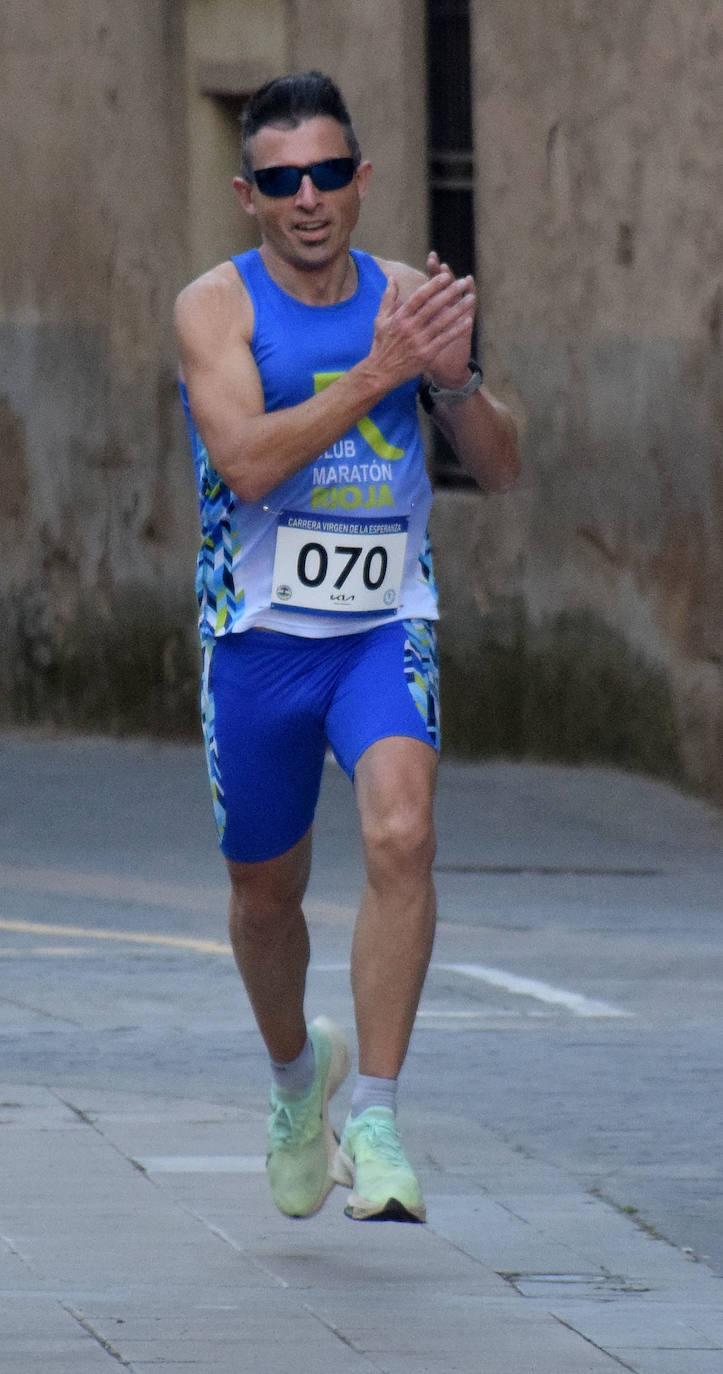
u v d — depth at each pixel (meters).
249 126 14.82
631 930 30.98
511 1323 14.01
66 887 34.03
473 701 45.12
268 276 14.88
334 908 32.31
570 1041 23.50
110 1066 22.02
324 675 14.93
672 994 26.30
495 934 30.64
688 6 39.50
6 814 41.34
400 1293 14.63
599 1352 13.45
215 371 14.66
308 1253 15.52
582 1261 15.55
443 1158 18.52
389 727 14.60
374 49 46.16
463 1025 24.38
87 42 50.84
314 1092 15.70
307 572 14.81
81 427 51.28
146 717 50.47
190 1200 16.78
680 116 39.84
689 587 40.25
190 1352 13.27
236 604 14.92
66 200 51.44
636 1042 23.47
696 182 39.59
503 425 15.16
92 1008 25.09
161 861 36.44
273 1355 13.25
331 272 14.86
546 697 43.69
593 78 41.66
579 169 42.09
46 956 28.44
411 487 15.01
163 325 49.50
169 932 30.38
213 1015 24.72
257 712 14.95
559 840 38.66
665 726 41.03
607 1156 18.69
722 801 39.81
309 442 14.23
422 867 14.40
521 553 43.94
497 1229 16.33
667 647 40.84
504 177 43.69
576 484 42.66
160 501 49.69
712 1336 13.82
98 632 51.25
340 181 14.66
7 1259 15.23
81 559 51.50
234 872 15.34
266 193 14.66
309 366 14.74
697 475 39.94
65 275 51.53
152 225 49.62
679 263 40.09
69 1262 15.16
